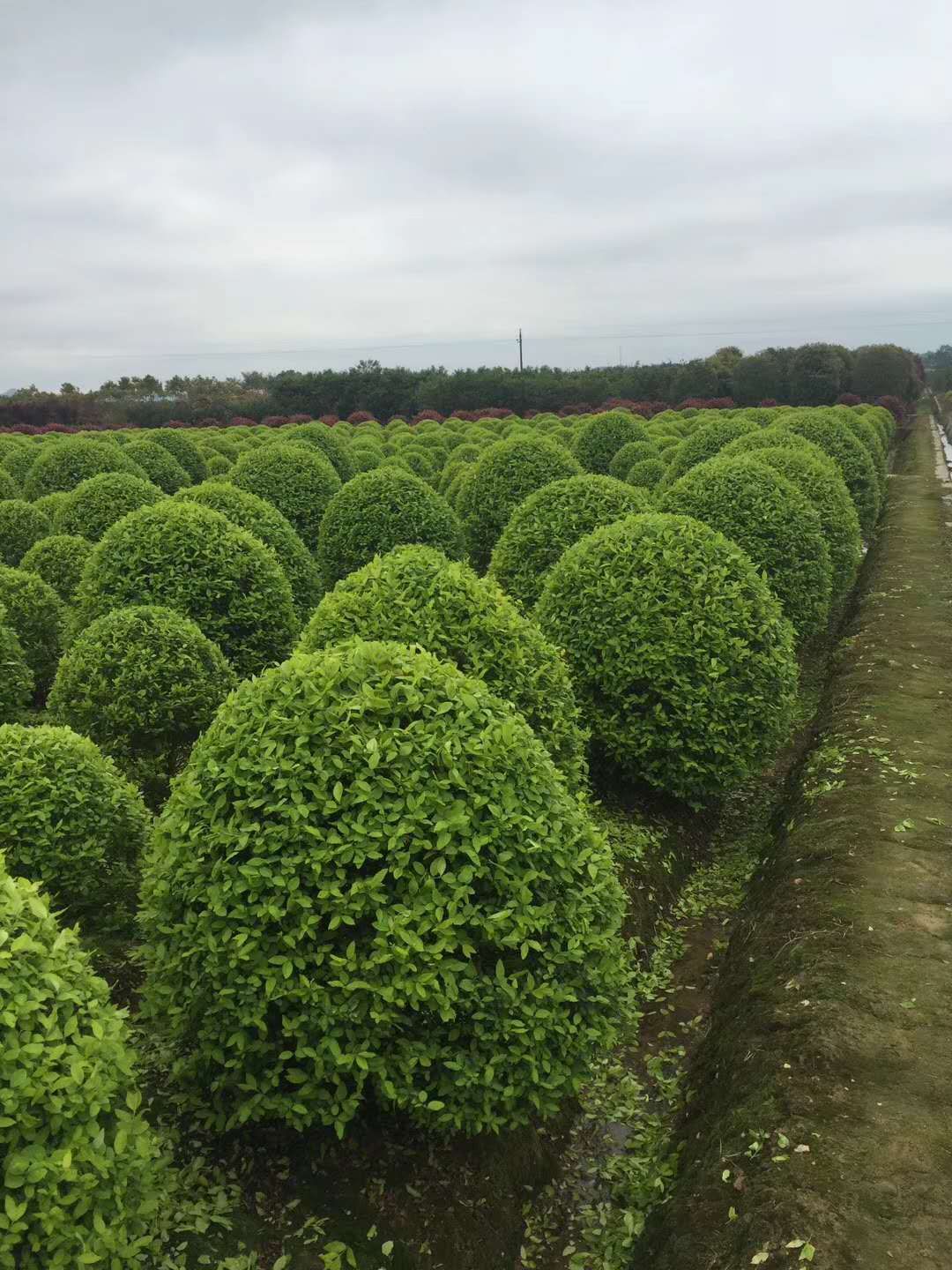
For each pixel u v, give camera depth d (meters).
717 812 8.20
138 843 5.12
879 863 5.87
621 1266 3.86
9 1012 2.64
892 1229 3.32
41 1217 2.54
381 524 12.26
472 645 5.47
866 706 8.77
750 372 57.34
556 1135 4.54
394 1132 4.04
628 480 20.33
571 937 3.69
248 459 14.95
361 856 3.46
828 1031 4.35
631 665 6.88
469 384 55.66
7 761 4.84
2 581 9.12
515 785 3.81
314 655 4.08
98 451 16.23
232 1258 3.31
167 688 6.51
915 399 78.69
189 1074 3.76
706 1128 4.22
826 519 13.55
